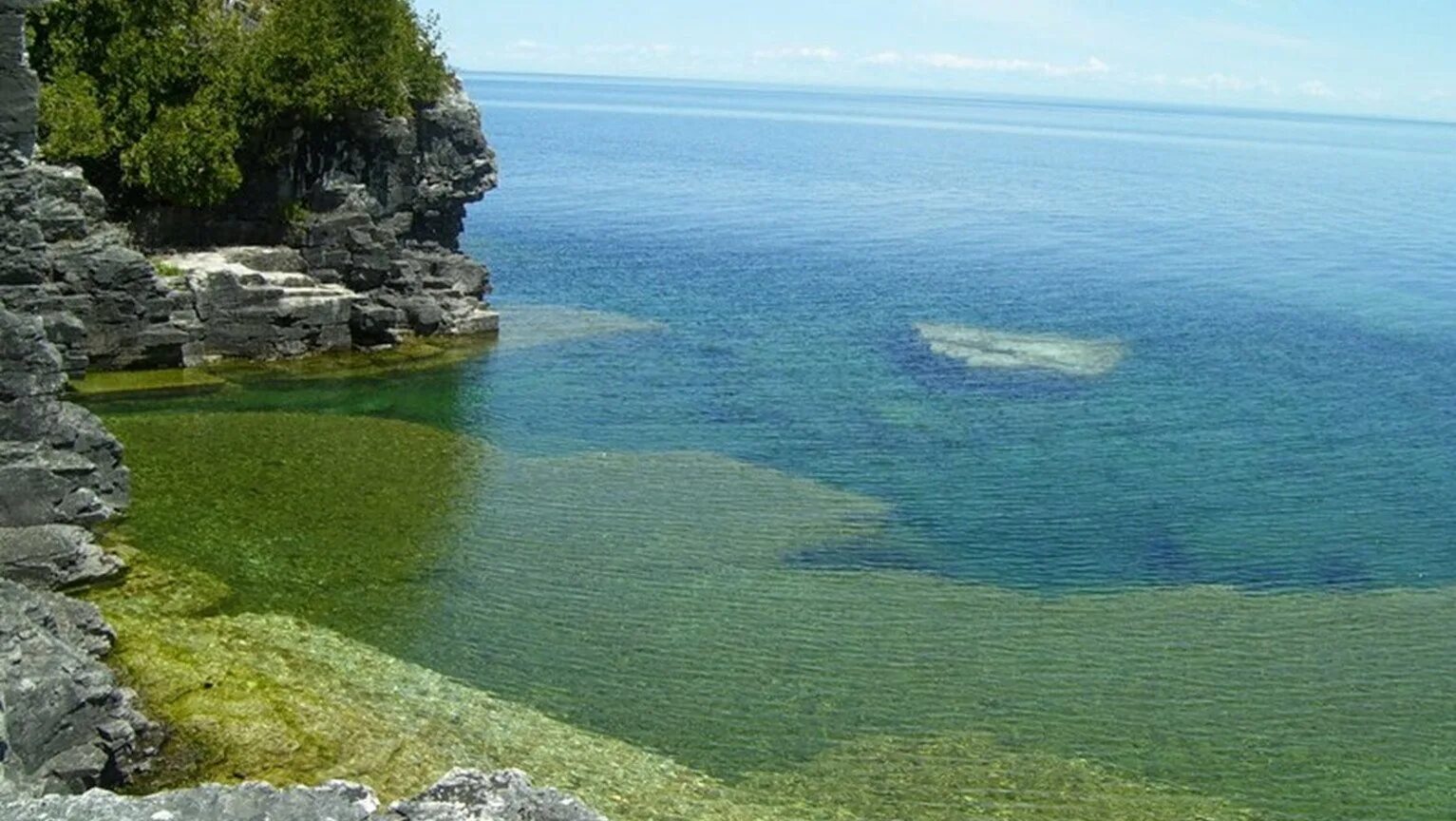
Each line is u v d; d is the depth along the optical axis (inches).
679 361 3248.0
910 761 1423.5
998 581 1961.1
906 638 1739.7
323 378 2854.3
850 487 2346.2
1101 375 3316.9
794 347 3476.9
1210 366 3486.7
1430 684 1686.8
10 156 1626.5
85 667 1238.3
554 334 3462.1
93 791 755.4
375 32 3339.1
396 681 1493.6
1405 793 1418.6
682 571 1916.8
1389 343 3909.9
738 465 2442.2
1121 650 1740.9
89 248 2632.9
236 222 3260.3
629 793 1304.1
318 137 3302.2
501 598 1777.8
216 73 3193.9
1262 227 7327.8
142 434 2342.5
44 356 1696.6
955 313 4099.4
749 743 1441.9
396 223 3484.3
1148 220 7480.3
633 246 5255.9
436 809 739.4
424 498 2142.0
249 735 1289.4
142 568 1728.6
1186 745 1496.1
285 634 1583.4
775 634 1726.1
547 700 1505.9
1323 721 1573.6
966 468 2491.4
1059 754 1455.5
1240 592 1969.7
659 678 1582.2
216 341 2910.9
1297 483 2508.6
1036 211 7780.5
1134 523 2245.3
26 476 1654.8
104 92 3105.3
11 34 1590.8
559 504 2166.6
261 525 1955.0
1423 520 2327.8
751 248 5398.6
